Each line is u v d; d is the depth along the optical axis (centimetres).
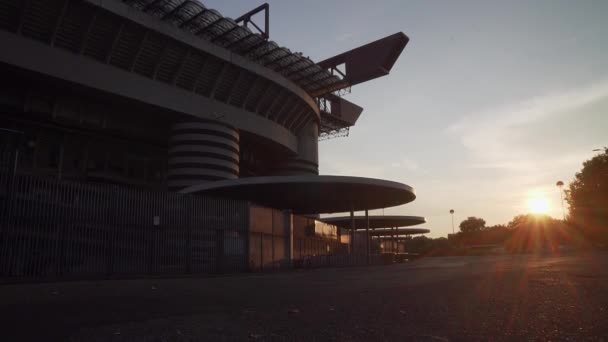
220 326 613
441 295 1010
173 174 5662
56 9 4159
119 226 2238
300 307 826
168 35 4878
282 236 3647
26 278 1755
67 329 596
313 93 7825
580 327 588
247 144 7112
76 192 2070
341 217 8631
